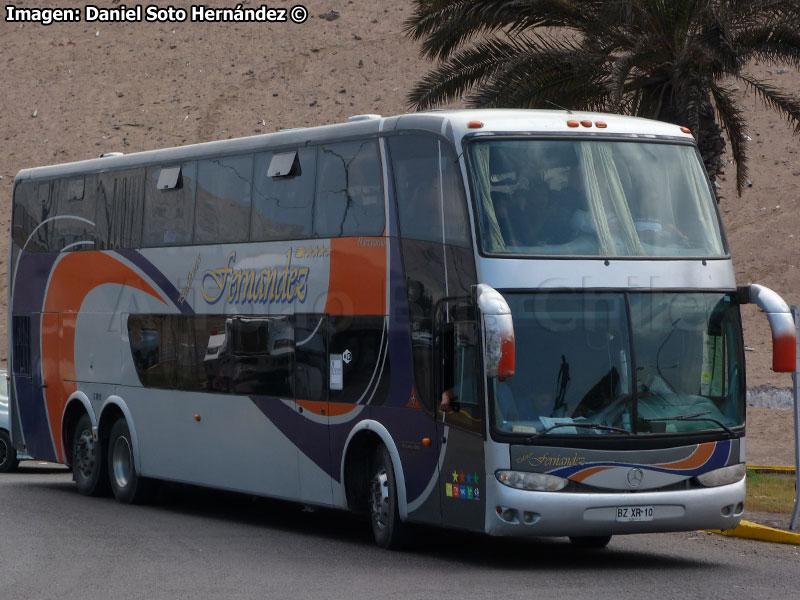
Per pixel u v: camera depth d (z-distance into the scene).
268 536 36.91
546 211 30.80
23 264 51.81
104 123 150.12
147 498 45.59
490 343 27.86
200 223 41.53
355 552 33.34
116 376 45.84
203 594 26.53
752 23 50.75
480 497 29.83
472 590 27.03
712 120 54.06
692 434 30.23
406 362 32.72
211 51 164.12
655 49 50.25
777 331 30.72
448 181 31.42
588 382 29.83
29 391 51.41
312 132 37.00
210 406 40.78
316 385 36.12
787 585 27.81
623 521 29.41
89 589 27.16
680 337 30.84
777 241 105.56
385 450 33.81
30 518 40.44
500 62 52.84
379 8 169.88
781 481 46.34
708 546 34.78
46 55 169.12
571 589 27.20
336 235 35.59
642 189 31.92
